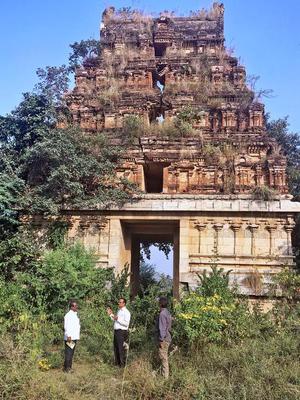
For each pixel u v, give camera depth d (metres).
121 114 23.03
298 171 28.28
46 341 13.86
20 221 20.06
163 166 21.69
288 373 10.48
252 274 18.47
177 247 21.02
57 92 25.52
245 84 24.08
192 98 23.41
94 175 20.34
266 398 9.41
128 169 21.23
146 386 10.20
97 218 19.98
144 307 16.50
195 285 18.48
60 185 19.53
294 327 14.09
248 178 20.67
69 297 16.17
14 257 17.80
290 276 17.47
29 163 20.59
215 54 25.67
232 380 10.30
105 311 16.28
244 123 22.56
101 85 24.69
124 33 26.86
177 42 26.38
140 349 13.50
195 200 19.55
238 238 19.25
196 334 12.74
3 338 12.49
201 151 21.09
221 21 26.77
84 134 21.58
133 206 19.66
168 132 21.45
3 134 22.89
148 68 24.81
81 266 17.19
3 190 19.17
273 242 19.09
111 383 10.84
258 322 14.59
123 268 20.61
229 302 15.12
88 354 13.48
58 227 19.91
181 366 11.82
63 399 9.71
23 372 10.40
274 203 19.17
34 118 22.56
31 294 16.31
